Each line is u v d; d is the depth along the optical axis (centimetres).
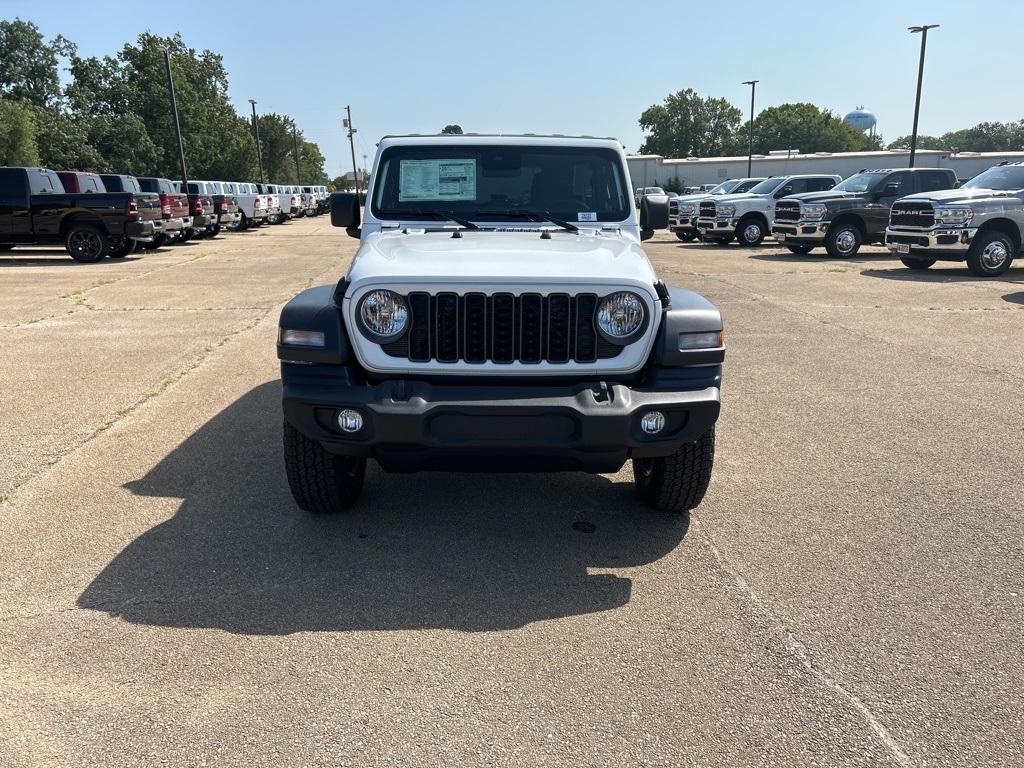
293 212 4044
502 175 497
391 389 356
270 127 10525
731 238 2344
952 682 287
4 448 530
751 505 447
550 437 354
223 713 268
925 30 3356
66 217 1748
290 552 388
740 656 303
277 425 580
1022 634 318
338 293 380
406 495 462
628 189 501
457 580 362
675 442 367
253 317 1038
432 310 362
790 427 584
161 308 1114
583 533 412
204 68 8000
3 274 1536
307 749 251
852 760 247
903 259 1595
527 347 367
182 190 2959
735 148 13375
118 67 7269
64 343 871
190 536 403
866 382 709
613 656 303
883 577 365
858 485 475
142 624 322
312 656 301
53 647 305
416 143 498
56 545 391
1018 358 799
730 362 785
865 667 296
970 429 579
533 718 266
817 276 1470
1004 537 405
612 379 374
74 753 248
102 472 488
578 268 373
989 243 1427
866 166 6222
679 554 388
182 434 560
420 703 274
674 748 252
